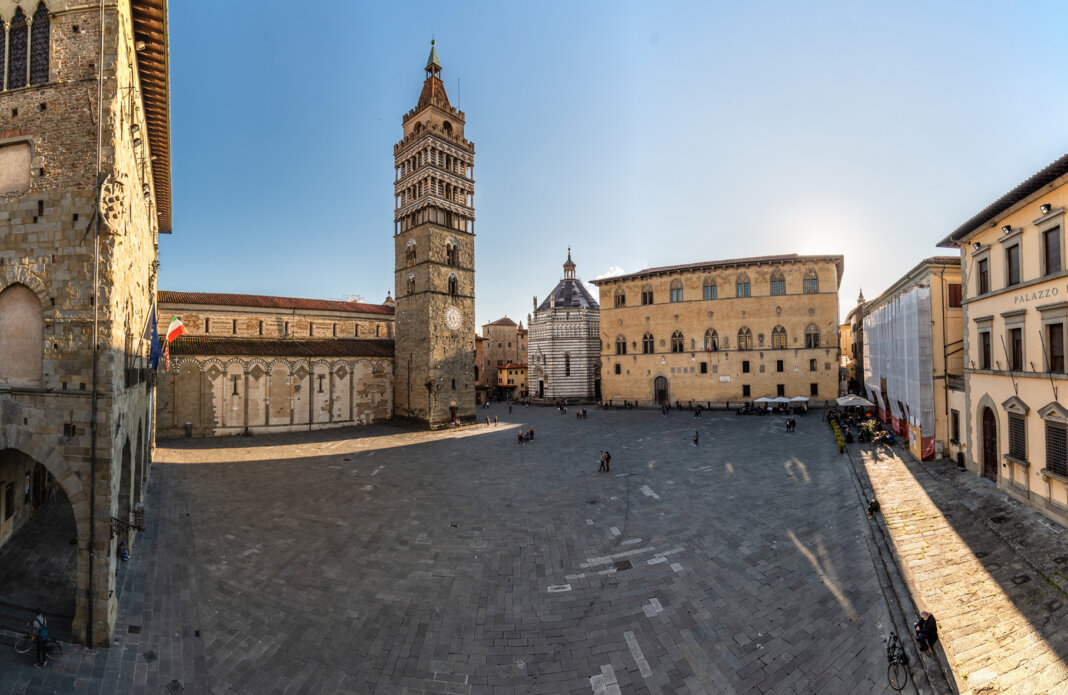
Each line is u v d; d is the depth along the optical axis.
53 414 16.36
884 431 47.34
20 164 17.22
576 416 76.81
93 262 16.55
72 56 17.09
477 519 27.64
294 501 31.02
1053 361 23.08
